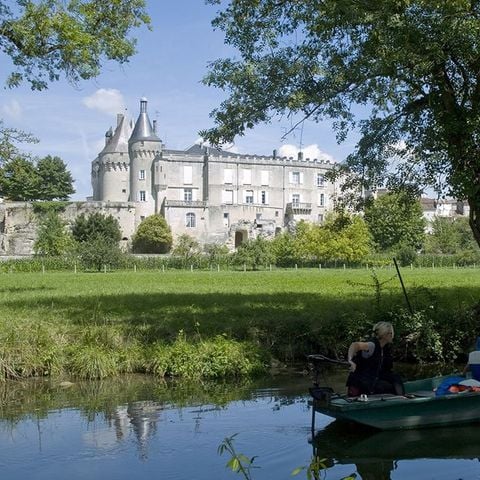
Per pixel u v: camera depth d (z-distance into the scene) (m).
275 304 20.88
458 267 76.88
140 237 100.00
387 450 8.06
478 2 12.27
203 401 10.87
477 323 14.55
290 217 115.06
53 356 13.28
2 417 9.97
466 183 12.95
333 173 16.77
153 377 12.98
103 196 116.38
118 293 27.59
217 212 110.75
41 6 19.31
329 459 7.77
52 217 83.38
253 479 7.11
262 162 115.12
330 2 12.86
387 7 11.95
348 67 13.99
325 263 81.25
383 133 15.60
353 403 8.38
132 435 8.88
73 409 10.43
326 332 14.63
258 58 14.59
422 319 14.32
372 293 25.48
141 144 112.19
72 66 20.30
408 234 92.25
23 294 27.00
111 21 20.17
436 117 13.70
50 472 7.44
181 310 19.16
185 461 7.76
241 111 14.48
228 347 13.40
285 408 10.30
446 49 12.77
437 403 8.73
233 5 14.59
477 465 7.51
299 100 13.78
